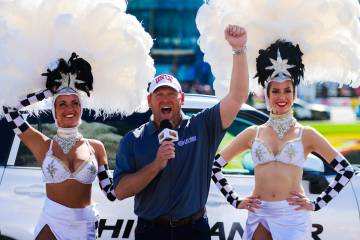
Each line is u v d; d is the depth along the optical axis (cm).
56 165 673
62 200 675
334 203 826
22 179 800
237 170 837
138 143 682
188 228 673
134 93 686
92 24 677
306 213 702
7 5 663
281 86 695
